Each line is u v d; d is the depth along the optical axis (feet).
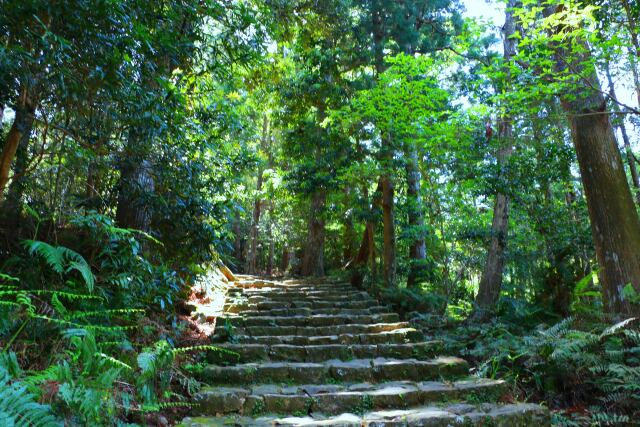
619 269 16.21
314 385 13.19
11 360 7.35
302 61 39.34
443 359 15.14
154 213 16.17
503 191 23.73
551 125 23.50
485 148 24.06
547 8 19.65
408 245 42.29
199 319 19.38
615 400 11.76
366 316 20.10
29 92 10.34
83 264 10.66
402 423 10.53
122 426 8.48
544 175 23.47
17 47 8.29
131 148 12.52
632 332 12.86
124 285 11.95
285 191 41.75
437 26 42.37
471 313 22.44
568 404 12.89
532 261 28.32
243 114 33.65
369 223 33.91
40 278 11.71
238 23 15.11
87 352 8.16
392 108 25.17
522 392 13.34
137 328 13.06
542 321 18.52
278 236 62.44
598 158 17.25
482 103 19.76
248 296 25.77
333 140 35.73
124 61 9.88
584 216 25.13
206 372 13.14
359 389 12.68
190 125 13.26
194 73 14.70
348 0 36.94
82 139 12.74
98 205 14.46
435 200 30.63
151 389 9.95
